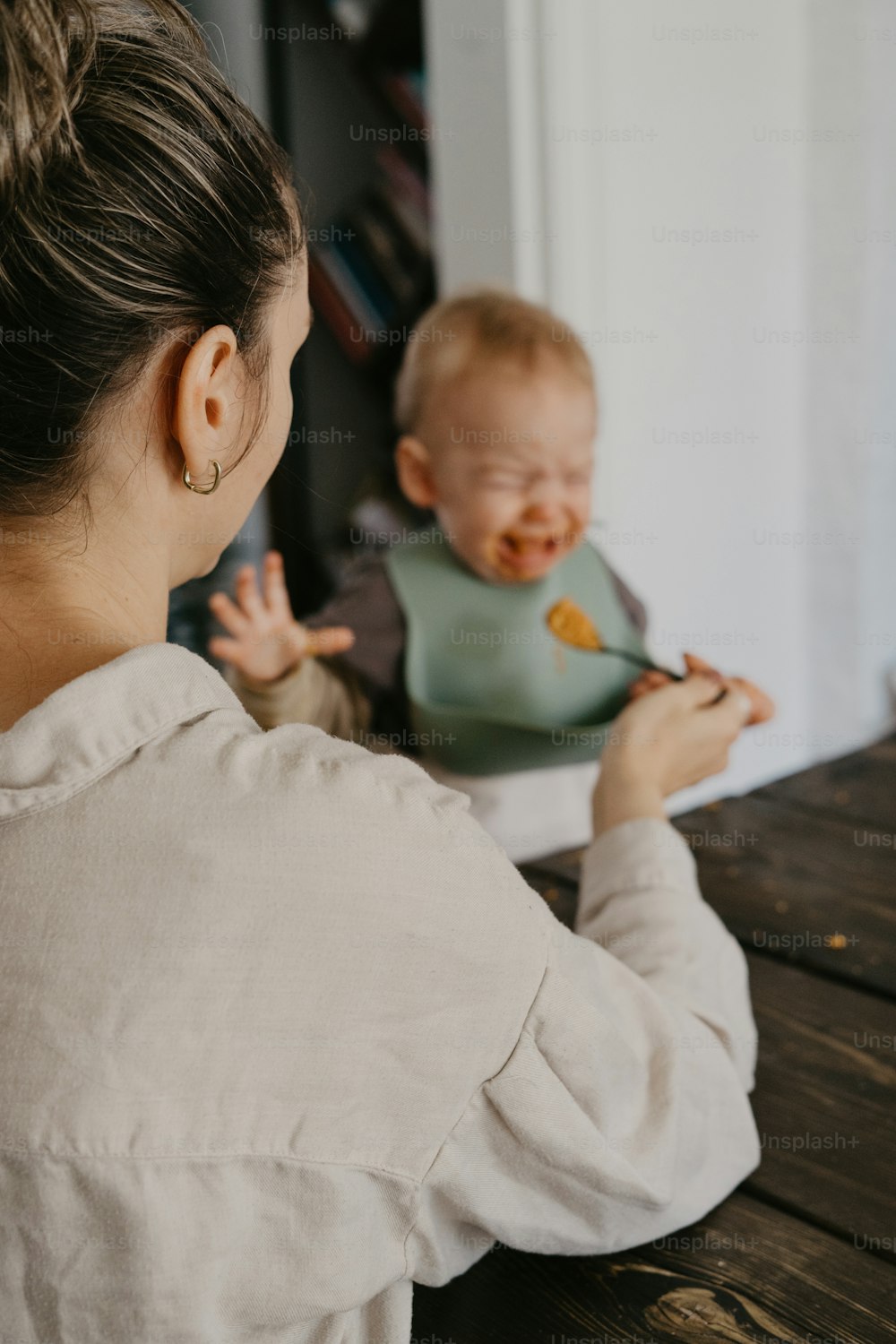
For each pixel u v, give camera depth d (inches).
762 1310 21.0
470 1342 21.0
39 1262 16.1
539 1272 22.5
